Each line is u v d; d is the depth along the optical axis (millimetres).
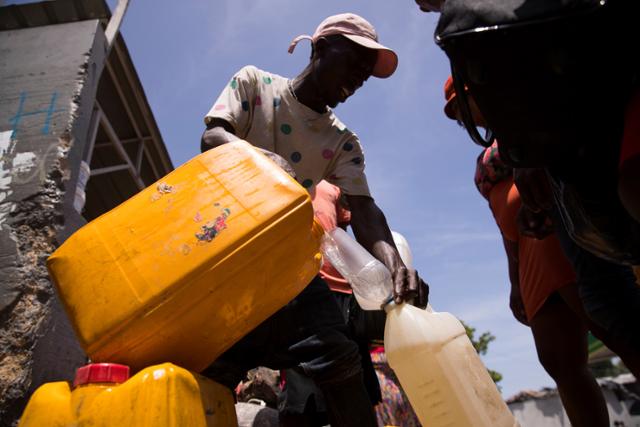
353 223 1923
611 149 895
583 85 836
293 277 1237
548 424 16172
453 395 1383
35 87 3010
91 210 6730
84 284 1051
